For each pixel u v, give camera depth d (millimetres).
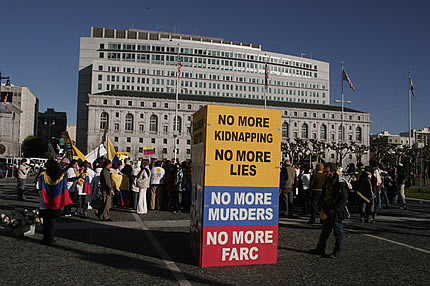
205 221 5797
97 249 6629
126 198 14289
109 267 5488
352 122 113125
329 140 111062
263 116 6250
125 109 100312
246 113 6145
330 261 6223
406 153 49562
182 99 103875
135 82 113375
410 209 15477
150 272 5285
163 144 102188
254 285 4824
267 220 6152
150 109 101625
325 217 6645
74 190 11883
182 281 4898
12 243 7078
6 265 5520
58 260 5840
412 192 27938
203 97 108938
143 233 8336
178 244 7227
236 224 5969
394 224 10773
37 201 15055
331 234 8914
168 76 115875
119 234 8148
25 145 109875
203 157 5988
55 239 7500
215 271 5488
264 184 6180
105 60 112688
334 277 5262
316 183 10828
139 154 100000
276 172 6270
